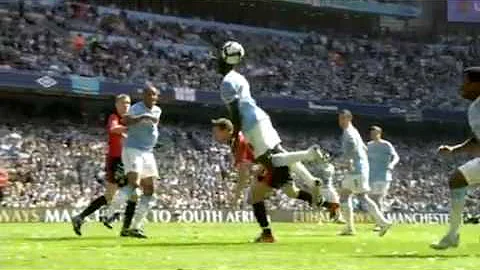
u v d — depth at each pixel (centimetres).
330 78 5225
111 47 4516
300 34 5459
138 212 1262
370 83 5309
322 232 1647
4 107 4041
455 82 5578
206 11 5159
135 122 1240
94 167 3862
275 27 5409
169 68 4653
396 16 5672
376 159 1892
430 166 4991
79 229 1302
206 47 4934
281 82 5047
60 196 3603
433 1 5938
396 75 5450
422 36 5934
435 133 5359
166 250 887
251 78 4975
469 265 687
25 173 3631
